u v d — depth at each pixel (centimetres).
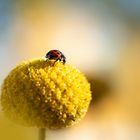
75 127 33
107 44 42
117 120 34
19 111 17
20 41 41
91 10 46
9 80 17
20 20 43
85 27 43
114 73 39
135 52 41
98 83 36
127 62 41
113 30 44
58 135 32
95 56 40
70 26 43
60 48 41
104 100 36
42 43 41
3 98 17
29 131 29
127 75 39
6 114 17
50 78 17
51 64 17
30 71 17
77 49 41
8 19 43
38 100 17
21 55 40
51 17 43
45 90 17
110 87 37
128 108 35
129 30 45
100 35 43
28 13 43
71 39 42
